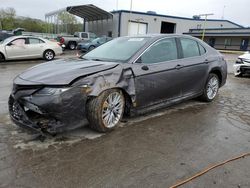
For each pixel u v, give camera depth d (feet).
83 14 116.98
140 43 14.62
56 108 10.55
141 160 10.19
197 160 10.34
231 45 125.29
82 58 15.16
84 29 139.74
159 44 14.96
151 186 8.57
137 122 14.28
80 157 10.25
